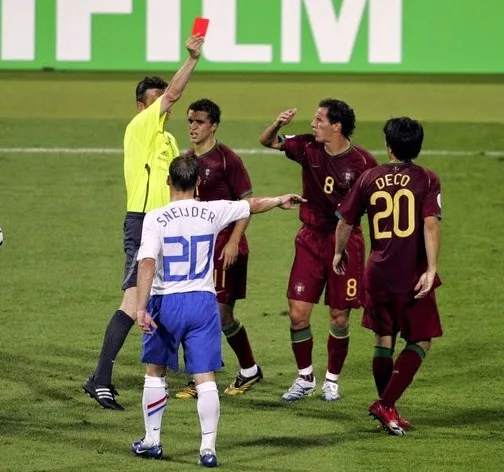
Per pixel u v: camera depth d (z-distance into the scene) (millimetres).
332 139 28906
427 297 26438
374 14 63812
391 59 64188
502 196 49844
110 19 63688
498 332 35344
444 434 26688
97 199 48719
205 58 63938
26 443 25609
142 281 23578
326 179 29109
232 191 29578
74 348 33250
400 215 26172
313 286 29422
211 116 29109
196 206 24297
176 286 24141
